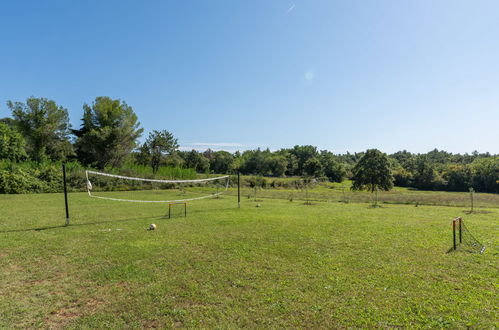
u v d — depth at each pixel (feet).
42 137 142.61
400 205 67.26
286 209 56.75
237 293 16.78
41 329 13.03
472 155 319.47
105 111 153.17
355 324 13.37
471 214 50.42
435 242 28.91
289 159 341.41
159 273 20.11
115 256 24.04
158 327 13.16
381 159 151.23
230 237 31.19
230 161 300.61
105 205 60.03
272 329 12.98
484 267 21.22
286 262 22.54
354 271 20.51
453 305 15.20
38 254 24.53
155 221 41.39
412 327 13.08
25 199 68.95
